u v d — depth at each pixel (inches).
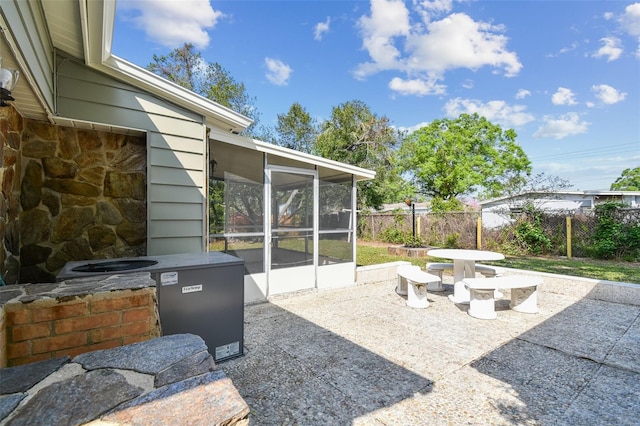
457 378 98.8
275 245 193.5
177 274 96.7
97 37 95.3
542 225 361.4
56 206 118.6
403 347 122.0
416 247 397.1
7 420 29.6
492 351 118.4
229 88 609.3
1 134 88.9
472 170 727.1
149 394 34.8
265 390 91.4
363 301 187.3
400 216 504.7
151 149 131.1
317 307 175.0
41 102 98.5
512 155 752.3
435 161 737.0
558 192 412.8
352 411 81.9
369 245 491.5
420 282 169.2
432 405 84.7
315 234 211.3
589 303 182.1
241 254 180.2
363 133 661.3
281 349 119.3
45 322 56.7
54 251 117.6
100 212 126.2
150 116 130.9
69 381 36.7
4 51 67.8
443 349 120.2
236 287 109.2
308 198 208.5
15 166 104.6
